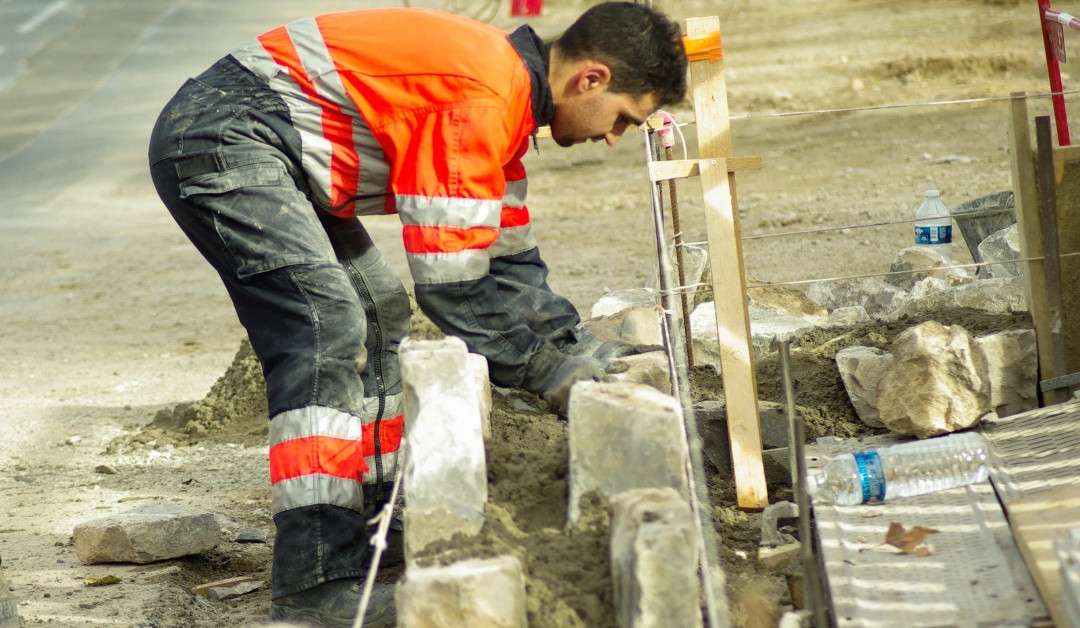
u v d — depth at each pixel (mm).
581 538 6188
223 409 14508
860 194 25969
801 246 21984
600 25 7359
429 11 7500
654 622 5285
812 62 39688
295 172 7625
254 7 68625
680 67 7590
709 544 6922
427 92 7141
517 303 8781
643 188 30703
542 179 32844
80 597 9000
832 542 7102
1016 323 9609
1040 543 6418
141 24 65875
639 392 6473
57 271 27781
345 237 8672
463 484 6375
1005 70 36562
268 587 9352
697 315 11336
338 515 7453
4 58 60688
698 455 7582
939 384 8555
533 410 8711
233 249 7496
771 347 10641
